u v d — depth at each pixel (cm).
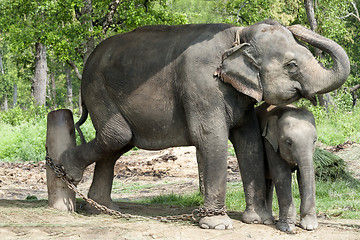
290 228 862
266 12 2875
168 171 2086
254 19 2803
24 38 2505
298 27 871
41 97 4512
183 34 922
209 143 879
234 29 891
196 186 1653
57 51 2244
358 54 5775
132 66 941
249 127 926
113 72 959
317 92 843
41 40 2428
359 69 5884
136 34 974
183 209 1154
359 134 2738
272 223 920
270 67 848
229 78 861
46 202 1105
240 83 859
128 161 2388
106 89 976
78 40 2134
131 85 941
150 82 926
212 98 873
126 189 1695
